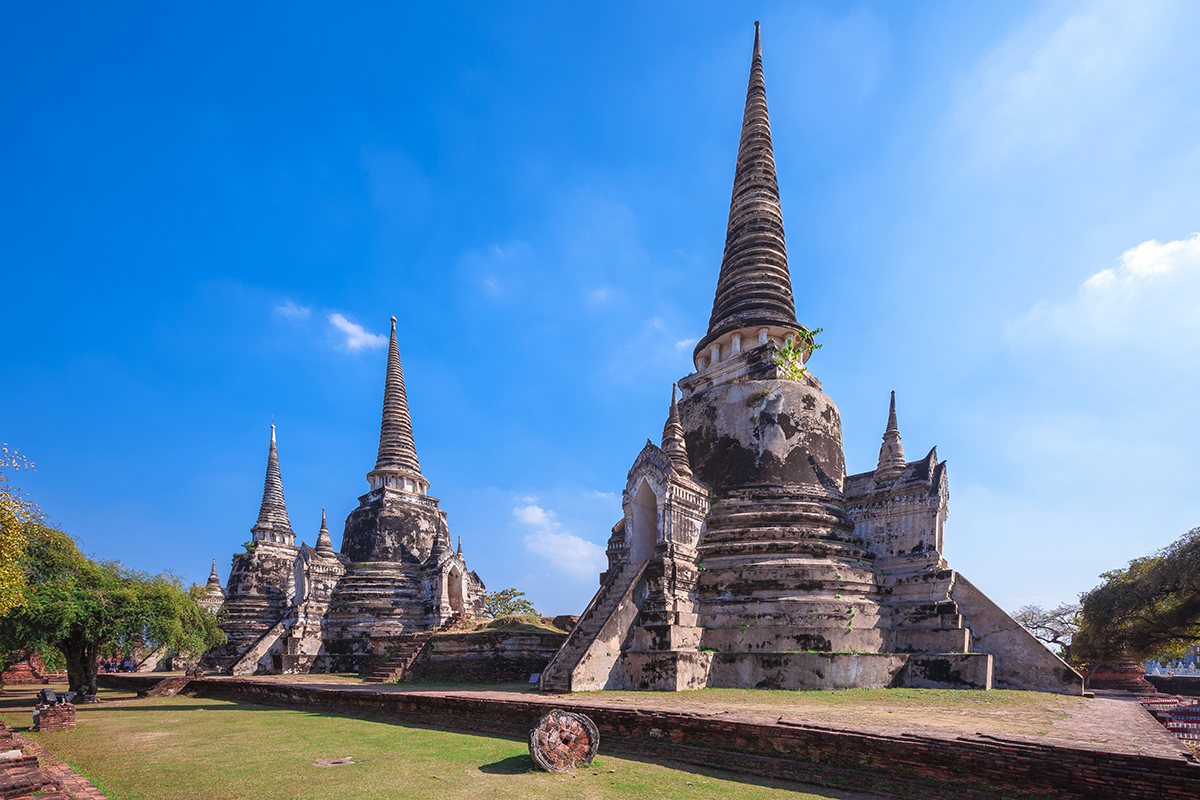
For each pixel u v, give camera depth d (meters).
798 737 11.38
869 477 26.39
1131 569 39.62
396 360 46.00
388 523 40.56
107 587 27.50
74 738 15.88
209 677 31.19
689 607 21.98
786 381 26.06
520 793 9.98
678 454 24.53
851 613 21.22
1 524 19.44
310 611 37.12
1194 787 8.19
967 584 22.53
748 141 32.91
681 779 10.95
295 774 11.30
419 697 18.14
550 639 30.17
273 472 51.47
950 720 13.02
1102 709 15.72
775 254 30.70
